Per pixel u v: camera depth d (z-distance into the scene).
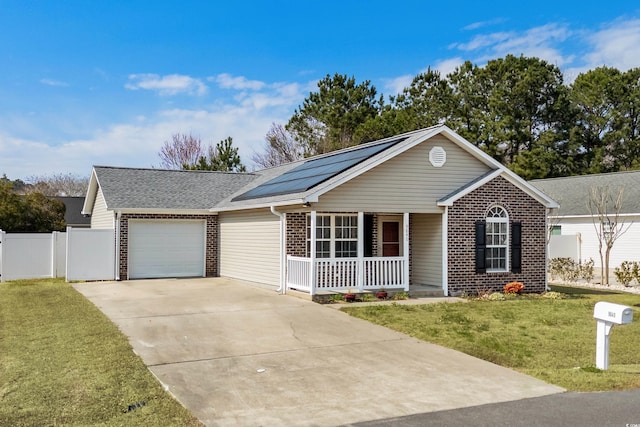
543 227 19.02
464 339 11.16
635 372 8.90
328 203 16.36
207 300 15.79
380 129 42.09
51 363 8.88
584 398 7.52
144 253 21.98
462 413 6.91
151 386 7.84
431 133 17.62
